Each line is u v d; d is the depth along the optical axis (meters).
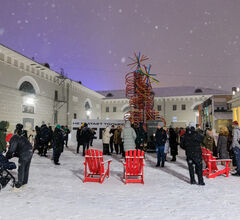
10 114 20.88
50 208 4.09
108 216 3.71
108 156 11.80
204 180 6.50
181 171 7.79
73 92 34.56
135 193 5.13
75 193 5.09
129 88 16.70
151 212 3.91
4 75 20.28
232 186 5.79
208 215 3.78
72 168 8.30
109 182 6.21
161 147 8.62
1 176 5.30
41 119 26.00
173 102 43.12
